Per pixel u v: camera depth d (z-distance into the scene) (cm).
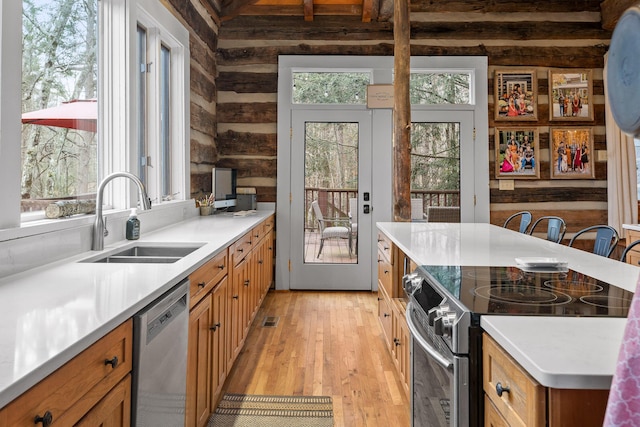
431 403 142
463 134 484
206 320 198
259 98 489
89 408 98
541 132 485
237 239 266
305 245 493
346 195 493
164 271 159
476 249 217
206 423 220
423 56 482
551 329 101
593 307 117
